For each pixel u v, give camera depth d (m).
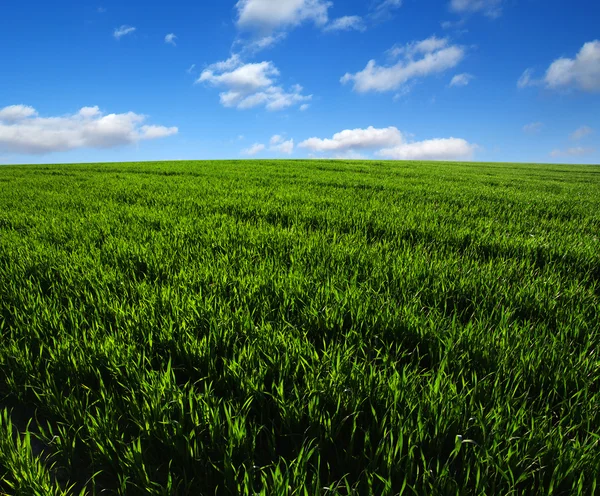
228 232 5.85
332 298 3.35
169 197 9.69
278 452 1.98
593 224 7.82
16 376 2.52
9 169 22.00
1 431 1.90
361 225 6.68
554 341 2.65
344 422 2.07
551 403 2.20
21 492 1.62
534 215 8.70
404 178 17.67
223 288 3.65
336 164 29.08
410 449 1.73
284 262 4.55
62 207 8.27
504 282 3.90
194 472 1.79
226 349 2.63
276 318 3.10
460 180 18.11
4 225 6.64
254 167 23.97
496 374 2.33
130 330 2.85
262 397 2.17
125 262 4.51
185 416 2.05
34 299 3.46
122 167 23.62
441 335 2.80
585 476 1.68
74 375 2.47
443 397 2.05
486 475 1.65
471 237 5.86
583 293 3.63
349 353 2.54
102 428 1.97
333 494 1.60
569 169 37.69
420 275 4.10
